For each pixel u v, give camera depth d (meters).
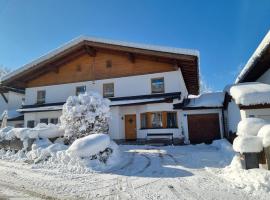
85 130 11.61
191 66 18.55
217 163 9.27
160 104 17.45
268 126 6.75
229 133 16.06
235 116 13.70
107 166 9.07
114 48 18.53
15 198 5.40
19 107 29.77
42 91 22.53
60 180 7.12
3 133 13.78
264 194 5.30
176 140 16.98
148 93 18.62
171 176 7.41
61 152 9.77
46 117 21.20
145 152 12.85
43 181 7.00
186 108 17.55
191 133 17.53
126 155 11.83
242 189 5.77
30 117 21.70
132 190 5.96
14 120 24.39
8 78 21.47
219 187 6.00
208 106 17.30
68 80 21.50
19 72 21.23
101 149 9.41
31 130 12.34
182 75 20.28
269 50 10.62
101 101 12.36
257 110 10.94
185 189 5.94
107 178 7.33
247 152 6.74
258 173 6.13
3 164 10.00
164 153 12.38
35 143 11.83
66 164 9.20
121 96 19.36
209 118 17.52
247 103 10.88
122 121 18.89
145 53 17.58
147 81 18.83
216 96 18.86
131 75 19.39
